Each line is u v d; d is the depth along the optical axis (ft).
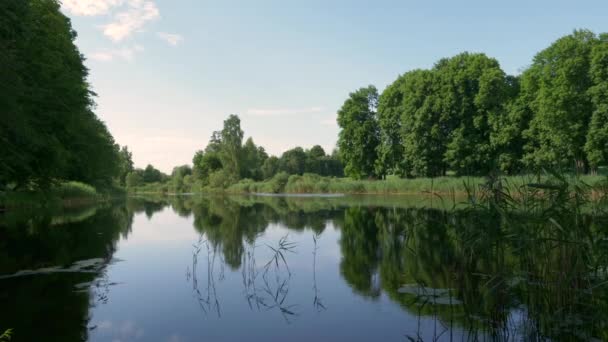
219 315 19.21
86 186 139.54
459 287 22.97
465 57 145.79
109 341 16.10
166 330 17.33
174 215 77.10
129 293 22.91
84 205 114.83
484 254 21.40
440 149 143.33
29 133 41.98
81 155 83.35
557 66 112.16
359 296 21.90
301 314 19.21
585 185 20.33
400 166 157.58
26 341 15.99
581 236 18.04
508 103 129.80
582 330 16.29
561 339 15.65
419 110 142.20
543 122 112.37
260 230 48.93
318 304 20.63
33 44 50.26
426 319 18.22
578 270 18.19
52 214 76.54
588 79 109.29
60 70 58.49
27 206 87.51
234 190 250.98
